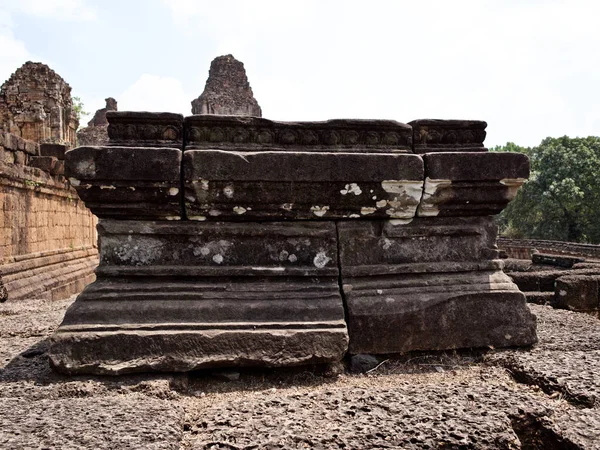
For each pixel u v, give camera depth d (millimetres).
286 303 3244
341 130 3516
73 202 14859
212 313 3148
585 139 35969
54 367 2932
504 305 3529
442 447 2055
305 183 3326
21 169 10586
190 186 3211
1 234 9852
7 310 5383
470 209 3648
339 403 2488
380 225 3598
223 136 3430
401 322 3367
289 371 3168
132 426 2156
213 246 3371
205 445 2053
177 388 2971
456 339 3447
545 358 3160
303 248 3449
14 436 2041
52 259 12656
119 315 3082
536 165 37188
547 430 2252
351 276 3467
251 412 2389
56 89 20656
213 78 25172
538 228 36156
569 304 6656
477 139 3719
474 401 2480
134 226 3311
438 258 3635
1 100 19953
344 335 3146
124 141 3328
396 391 2648
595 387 2623
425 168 3482
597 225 33594
